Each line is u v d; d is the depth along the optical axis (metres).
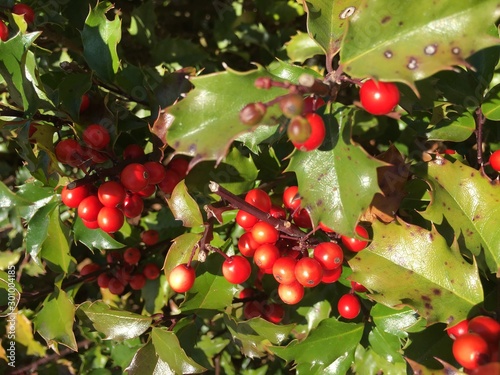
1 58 0.13
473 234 0.13
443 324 0.13
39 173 0.14
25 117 0.13
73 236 0.18
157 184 0.15
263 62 0.22
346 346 0.15
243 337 0.15
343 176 0.11
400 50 0.10
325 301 0.17
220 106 0.11
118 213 0.14
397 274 0.12
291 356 0.14
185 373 0.14
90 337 0.22
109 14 0.22
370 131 0.19
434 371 0.11
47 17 0.18
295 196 0.12
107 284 0.19
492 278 0.13
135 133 0.17
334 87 0.11
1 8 0.16
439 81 0.15
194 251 0.13
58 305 0.16
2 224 0.21
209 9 0.24
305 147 0.10
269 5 0.22
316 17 0.12
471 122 0.14
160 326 0.15
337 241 0.13
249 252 0.13
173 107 0.11
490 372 0.09
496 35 0.14
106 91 0.18
